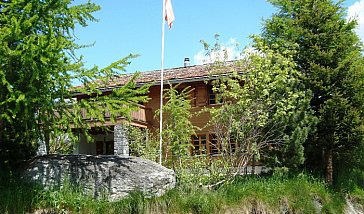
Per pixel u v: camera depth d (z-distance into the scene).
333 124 16.69
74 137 11.27
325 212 15.15
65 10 10.54
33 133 11.28
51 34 9.38
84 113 12.06
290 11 21.28
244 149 15.48
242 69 17.45
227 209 12.70
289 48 18.14
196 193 12.67
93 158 12.32
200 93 24.36
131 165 12.33
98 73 10.53
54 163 11.66
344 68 17.09
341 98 16.62
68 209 10.50
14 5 9.90
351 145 17.00
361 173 20.56
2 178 11.15
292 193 14.76
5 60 9.16
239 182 14.87
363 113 17.25
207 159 15.91
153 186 12.02
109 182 11.64
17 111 9.25
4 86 9.62
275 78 16.06
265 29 21.33
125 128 20.98
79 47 11.15
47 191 10.66
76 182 11.45
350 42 18.23
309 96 16.73
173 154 16.52
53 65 9.46
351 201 17.48
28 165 11.73
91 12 11.44
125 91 11.17
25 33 9.77
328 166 17.45
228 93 16.62
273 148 16.50
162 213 11.34
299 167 17.62
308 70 17.83
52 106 10.20
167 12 21.12
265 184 14.91
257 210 13.43
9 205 9.90
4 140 12.01
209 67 18.27
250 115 15.69
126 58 10.82
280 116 16.02
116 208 10.88
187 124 17.77
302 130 16.06
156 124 25.20
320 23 18.20
